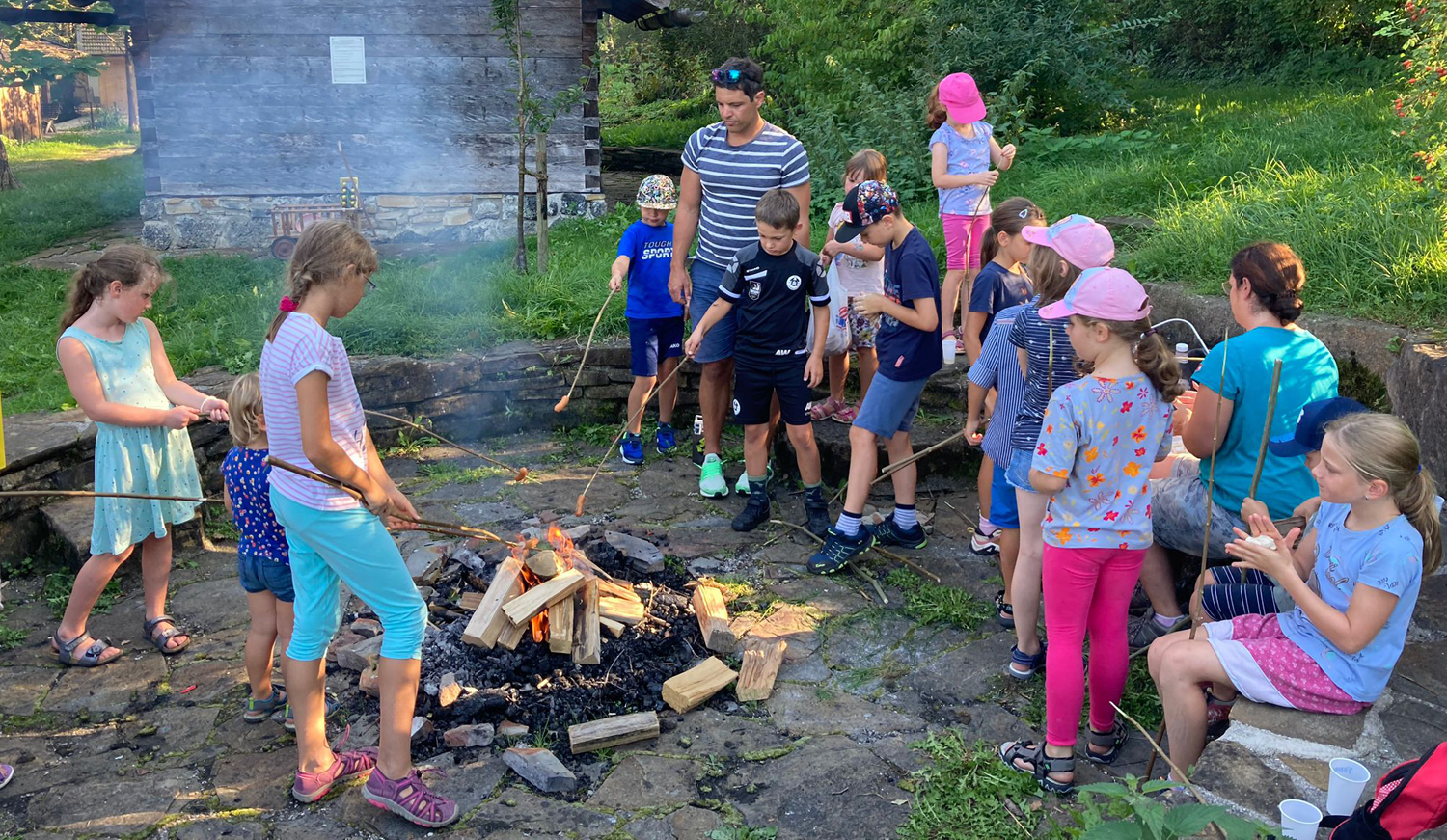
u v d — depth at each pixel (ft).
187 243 36.58
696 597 15.33
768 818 11.44
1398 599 9.72
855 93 37.86
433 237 37.45
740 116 18.47
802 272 17.31
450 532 13.07
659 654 14.43
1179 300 20.75
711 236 19.26
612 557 16.30
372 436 22.11
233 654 14.87
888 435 16.74
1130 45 59.77
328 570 11.32
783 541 18.25
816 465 18.29
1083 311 10.86
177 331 24.02
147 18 34.88
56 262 34.06
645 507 19.69
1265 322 12.98
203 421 19.54
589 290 25.48
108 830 11.27
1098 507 11.18
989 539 17.47
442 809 11.23
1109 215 27.53
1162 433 11.16
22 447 17.53
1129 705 13.17
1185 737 10.85
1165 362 10.82
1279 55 57.41
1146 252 23.03
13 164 71.05
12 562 17.22
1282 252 12.87
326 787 11.74
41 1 44.34
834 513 19.38
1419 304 17.60
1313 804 9.33
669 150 55.31
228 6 35.06
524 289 25.67
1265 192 24.18
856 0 39.22
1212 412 12.93
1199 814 7.77
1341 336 17.48
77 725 13.26
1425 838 8.89
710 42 70.08
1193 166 28.53
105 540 14.12
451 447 22.66
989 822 11.26
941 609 15.58
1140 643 14.19
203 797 11.83
